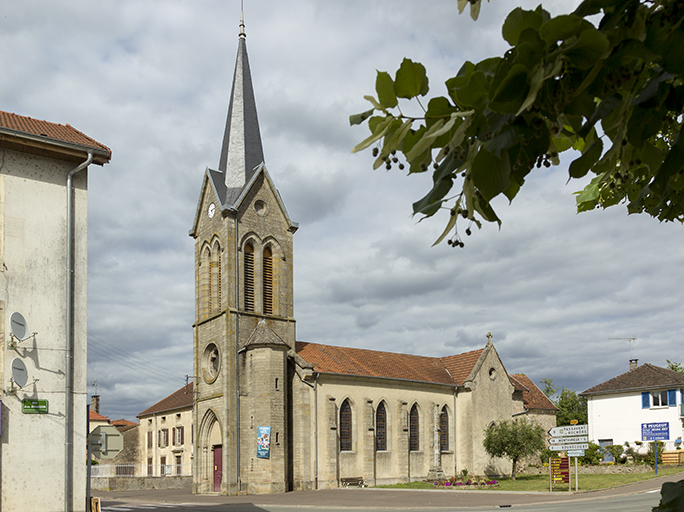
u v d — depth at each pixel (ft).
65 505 63.26
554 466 122.42
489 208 8.23
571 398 334.85
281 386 157.38
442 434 193.47
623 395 215.72
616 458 190.19
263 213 174.91
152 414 281.33
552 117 7.90
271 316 169.17
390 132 8.73
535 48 7.29
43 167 67.67
